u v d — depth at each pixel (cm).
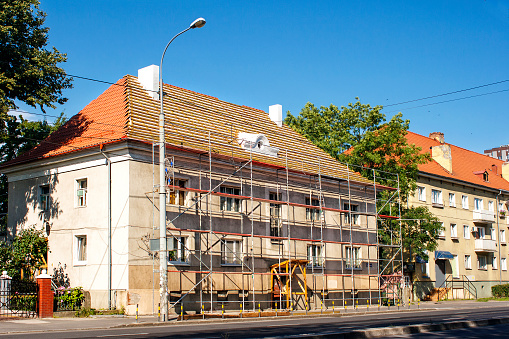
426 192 5231
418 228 4334
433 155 5769
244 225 3114
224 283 2955
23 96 2978
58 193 2966
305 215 3500
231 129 3262
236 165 3102
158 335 1560
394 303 3819
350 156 4450
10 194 3244
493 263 6069
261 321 2330
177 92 3372
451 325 1725
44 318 2306
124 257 2589
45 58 2930
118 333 1648
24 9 2900
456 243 5509
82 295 2592
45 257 2978
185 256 2809
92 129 2952
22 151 4025
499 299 4928
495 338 1433
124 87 3138
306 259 3353
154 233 2694
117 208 2659
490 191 6219
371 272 3931
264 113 3991
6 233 3228
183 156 2842
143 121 2856
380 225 4228
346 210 3728
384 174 4362
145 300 2602
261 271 3162
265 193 3262
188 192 2862
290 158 3534
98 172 2777
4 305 2411
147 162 2723
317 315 2762
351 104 5028
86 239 2792
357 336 1419
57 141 3098
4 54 2866
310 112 5066
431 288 4981
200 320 2275
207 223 2927
